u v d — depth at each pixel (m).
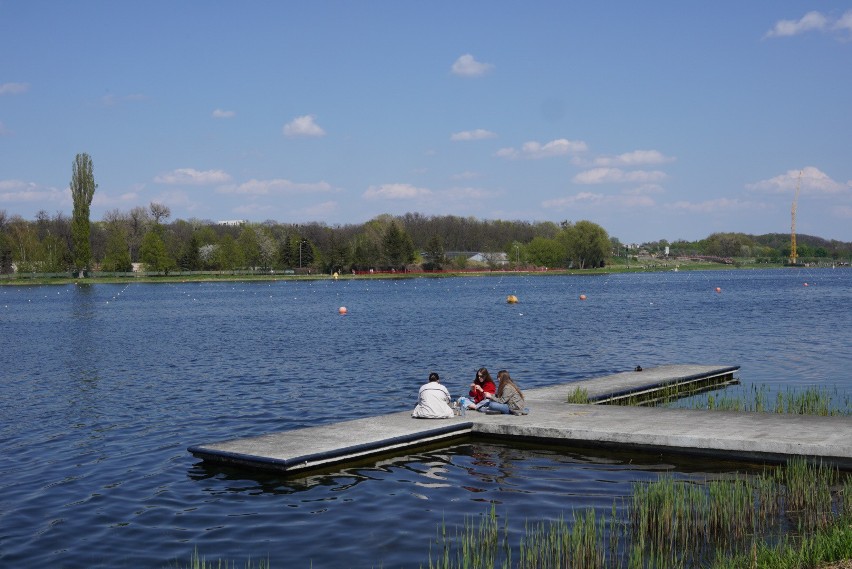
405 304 92.69
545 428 20.00
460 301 98.00
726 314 67.44
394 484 16.70
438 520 14.36
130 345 49.19
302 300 105.25
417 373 34.22
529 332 53.50
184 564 12.59
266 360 39.78
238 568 12.39
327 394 29.03
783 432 18.47
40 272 175.50
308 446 18.50
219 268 198.50
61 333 58.84
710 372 30.19
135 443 21.38
